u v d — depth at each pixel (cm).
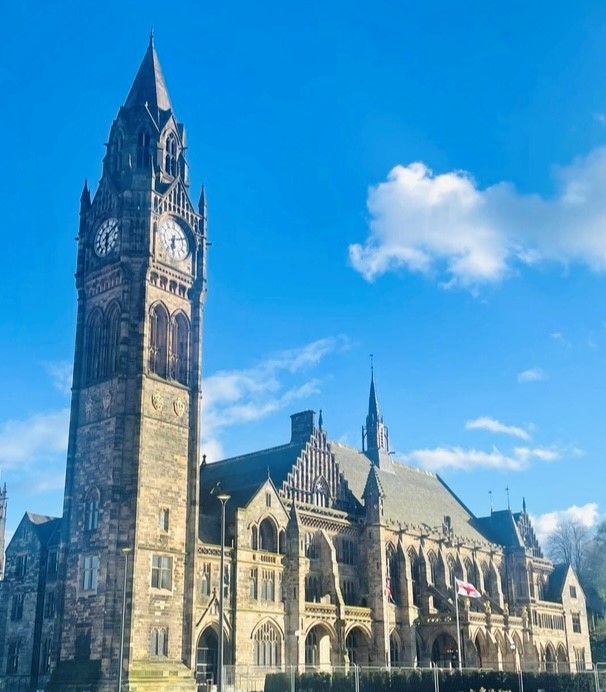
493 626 13450
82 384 10219
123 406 9619
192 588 9512
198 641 9731
